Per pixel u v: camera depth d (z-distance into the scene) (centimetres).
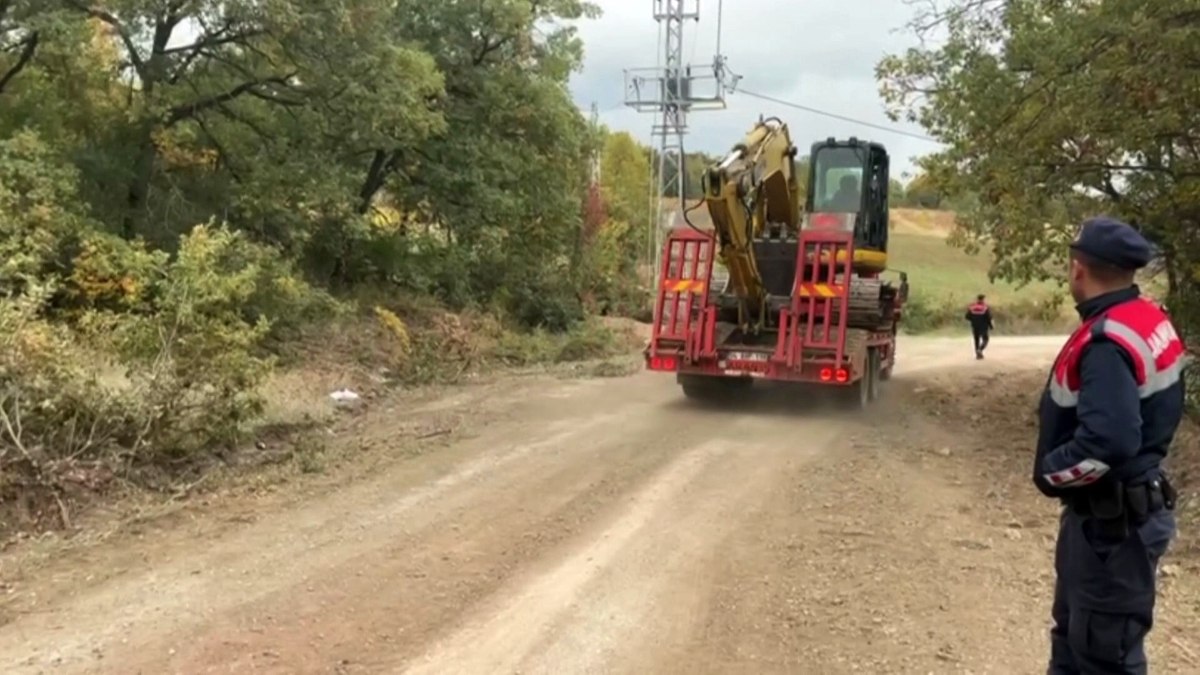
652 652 538
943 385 1752
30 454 788
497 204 2469
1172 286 1261
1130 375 345
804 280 1331
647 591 632
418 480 918
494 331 2305
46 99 1680
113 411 877
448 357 1814
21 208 1313
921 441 1161
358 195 2272
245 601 605
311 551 705
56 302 1320
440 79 2020
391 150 2136
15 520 745
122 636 550
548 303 2792
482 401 1427
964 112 1249
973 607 608
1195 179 1120
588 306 3177
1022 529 782
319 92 1875
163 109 1722
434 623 576
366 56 1842
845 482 936
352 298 2183
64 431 845
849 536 757
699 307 1362
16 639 545
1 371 809
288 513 802
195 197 1861
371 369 1666
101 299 1316
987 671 516
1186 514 789
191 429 933
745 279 1347
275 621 574
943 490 912
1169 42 941
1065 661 383
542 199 2677
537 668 516
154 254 1000
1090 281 364
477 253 2683
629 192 5819
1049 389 371
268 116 1975
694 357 1349
